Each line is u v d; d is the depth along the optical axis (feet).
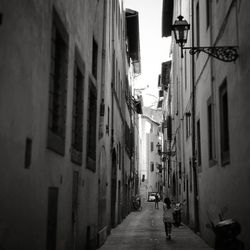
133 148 140.56
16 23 19.12
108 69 58.95
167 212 56.90
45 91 24.49
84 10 37.73
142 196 262.06
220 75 40.52
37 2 22.47
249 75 29.40
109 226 62.54
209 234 48.67
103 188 54.49
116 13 73.92
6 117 18.07
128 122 114.93
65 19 29.63
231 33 35.19
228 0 36.24
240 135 32.17
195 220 62.85
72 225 33.45
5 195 18.13
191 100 66.13
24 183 20.71
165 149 171.53
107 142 58.65
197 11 58.59
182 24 35.35
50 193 26.13
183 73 82.69
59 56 29.99
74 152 33.45
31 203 21.94
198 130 59.26
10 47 18.40
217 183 42.57
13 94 18.92
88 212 41.47
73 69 33.09
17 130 19.54
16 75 19.29
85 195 39.50
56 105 29.40
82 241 38.11
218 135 41.83
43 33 23.80
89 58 41.09
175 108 108.37
